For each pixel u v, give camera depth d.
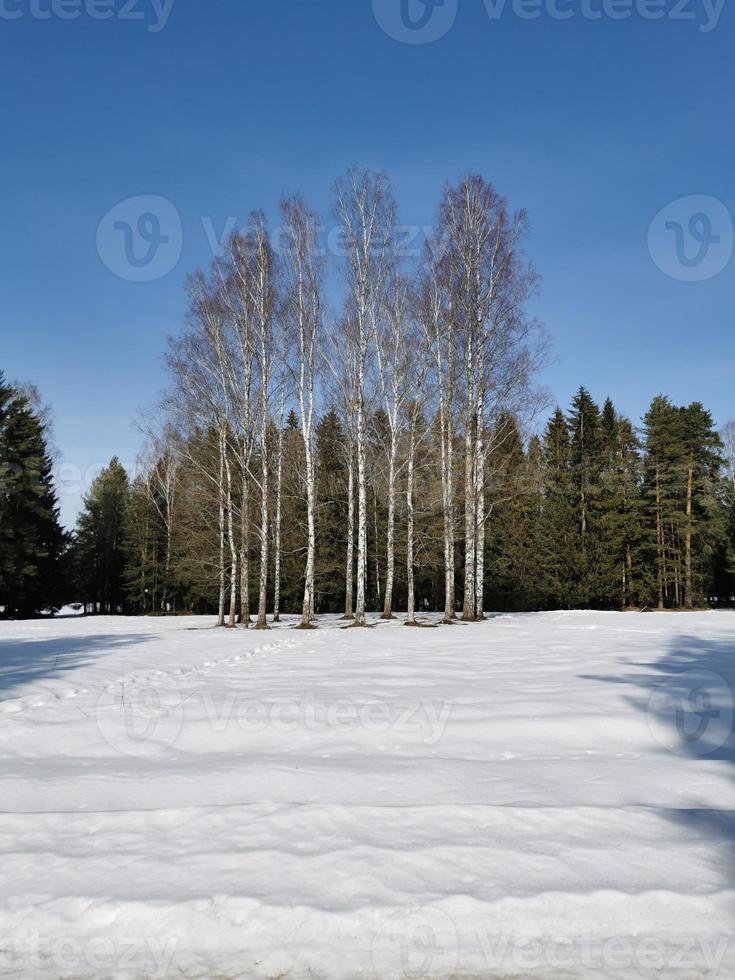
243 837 3.44
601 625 18.08
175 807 3.91
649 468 37.78
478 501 22.55
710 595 44.03
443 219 21.84
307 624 20.86
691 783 4.31
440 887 2.90
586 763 4.81
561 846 3.29
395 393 21.39
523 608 37.12
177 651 12.62
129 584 44.94
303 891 2.89
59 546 41.19
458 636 15.30
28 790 4.30
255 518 27.17
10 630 20.89
